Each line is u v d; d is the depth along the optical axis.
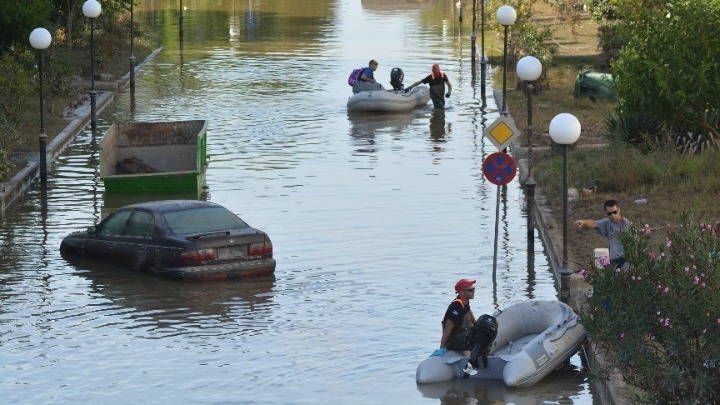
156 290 37.66
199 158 53.75
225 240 38.91
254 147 64.75
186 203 40.97
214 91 86.50
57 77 77.81
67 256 42.28
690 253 24.95
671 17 53.88
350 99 77.12
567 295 35.25
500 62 100.56
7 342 32.47
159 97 84.12
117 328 33.72
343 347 31.73
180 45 115.38
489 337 29.16
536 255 41.59
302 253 42.00
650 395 24.08
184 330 33.47
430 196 51.75
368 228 45.75
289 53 108.75
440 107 79.06
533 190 43.75
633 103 54.88
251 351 31.53
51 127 68.75
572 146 58.72
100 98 81.25
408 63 101.00
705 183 47.41
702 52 53.00
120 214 41.31
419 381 28.97
